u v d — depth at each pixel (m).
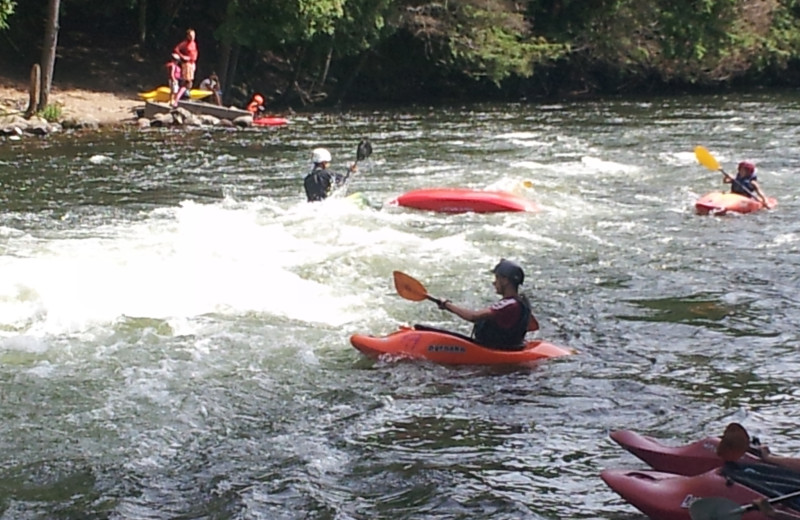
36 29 32.69
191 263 12.23
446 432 7.73
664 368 9.09
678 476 6.44
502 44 37.88
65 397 8.28
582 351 9.51
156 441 7.52
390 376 8.83
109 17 34.72
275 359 9.19
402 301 11.08
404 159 21.55
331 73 36.22
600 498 6.70
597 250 13.48
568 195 17.42
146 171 19.22
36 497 6.67
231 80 31.95
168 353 9.28
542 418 8.00
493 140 24.88
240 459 7.25
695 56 41.47
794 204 16.72
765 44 43.06
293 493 6.75
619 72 41.22
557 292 11.48
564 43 39.62
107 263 12.16
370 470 7.10
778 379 8.84
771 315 10.66
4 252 12.70
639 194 17.64
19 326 9.89
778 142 24.52
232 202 16.23
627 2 41.19
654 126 28.31
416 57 37.69
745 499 5.99
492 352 9.12
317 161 15.84
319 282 11.70
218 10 35.62
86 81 30.12
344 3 31.80
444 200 15.75
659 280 12.00
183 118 26.23
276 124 27.56
